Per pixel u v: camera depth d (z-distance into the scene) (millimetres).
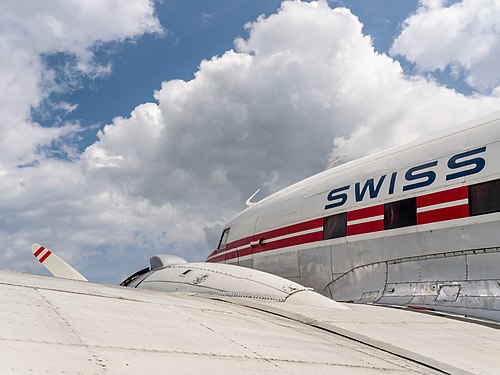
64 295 5227
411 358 5289
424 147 14266
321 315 7633
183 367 3334
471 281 11648
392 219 14211
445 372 4797
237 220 23094
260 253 20109
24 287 5242
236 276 11711
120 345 3598
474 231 11945
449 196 12695
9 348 2963
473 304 11078
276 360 4066
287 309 7891
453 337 6871
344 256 15742
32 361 2816
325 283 16469
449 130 14039
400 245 13789
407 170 14273
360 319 7723
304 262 17500
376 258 14523
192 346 4008
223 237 24344
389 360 5059
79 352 3203
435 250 12805
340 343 5676
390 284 13797
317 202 17578
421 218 13297
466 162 12609
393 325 7496
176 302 6688
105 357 3213
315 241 17125
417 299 12547
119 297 5902
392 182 14578
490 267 11461
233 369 3518
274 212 19984
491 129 12492
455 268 12242
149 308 5449
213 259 24812
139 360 3299
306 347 4914
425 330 7328
